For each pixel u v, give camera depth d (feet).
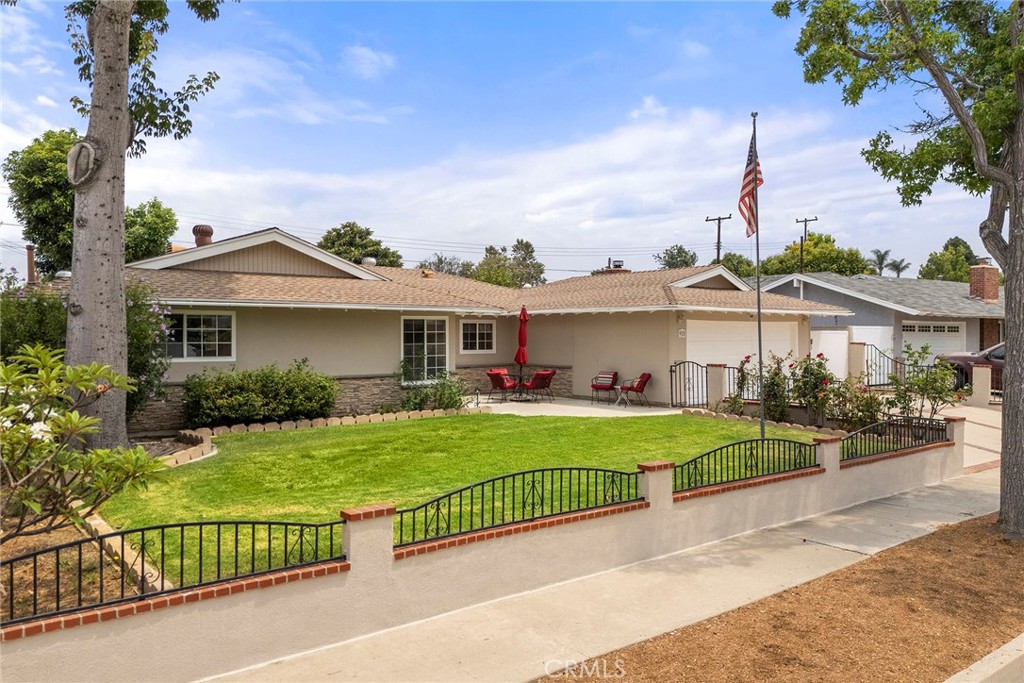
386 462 33.22
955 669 14.52
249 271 54.24
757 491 25.86
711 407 52.95
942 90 25.81
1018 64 23.68
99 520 22.61
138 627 13.14
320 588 15.49
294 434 41.75
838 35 28.73
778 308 62.80
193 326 46.29
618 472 22.48
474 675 14.32
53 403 16.01
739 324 63.62
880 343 78.74
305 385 46.19
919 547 23.54
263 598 14.69
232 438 40.32
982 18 30.35
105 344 33.47
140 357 38.96
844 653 15.30
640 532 22.00
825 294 86.53
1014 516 24.66
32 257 63.21
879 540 24.48
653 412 53.83
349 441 39.14
